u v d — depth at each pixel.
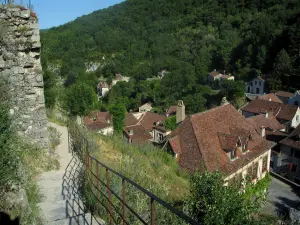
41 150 8.49
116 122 31.55
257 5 99.06
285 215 17.41
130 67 94.25
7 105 6.90
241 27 93.62
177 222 5.89
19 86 8.27
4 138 5.45
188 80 69.69
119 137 13.97
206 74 77.75
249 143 18.44
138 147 12.99
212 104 54.03
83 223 5.01
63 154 9.57
